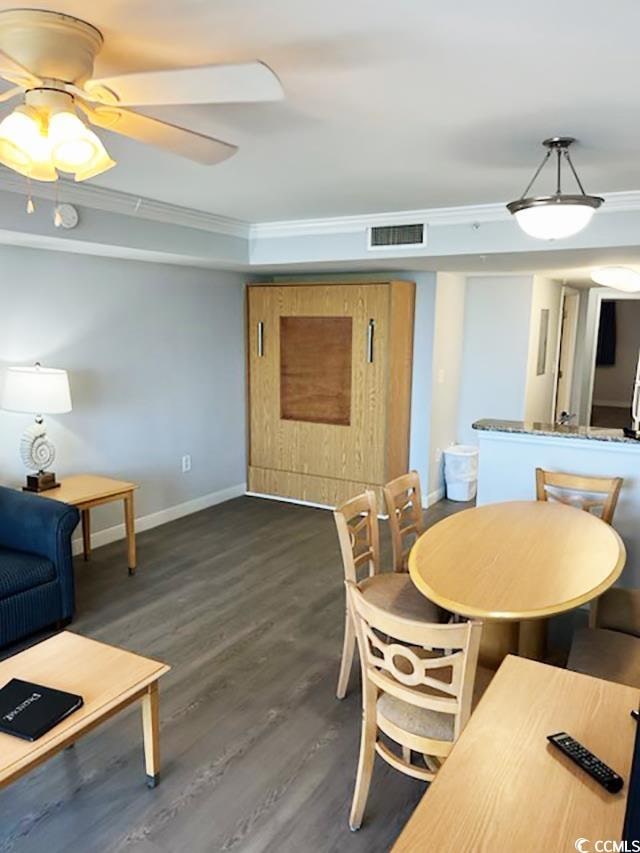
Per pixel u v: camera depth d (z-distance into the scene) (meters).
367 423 5.25
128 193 3.59
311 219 4.39
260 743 2.43
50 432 4.08
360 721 2.57
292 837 1.98
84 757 2.33
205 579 3.96
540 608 1.92
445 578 2.15
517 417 5.96
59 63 1.54
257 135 2.43
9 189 3.16
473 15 1.47
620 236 3.47
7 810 2.08
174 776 2.24
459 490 5.84
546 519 2.83
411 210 3.99
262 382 5.73
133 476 4.75
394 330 5.09
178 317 4.99
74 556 4.29
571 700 1.43
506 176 3.07
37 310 3.92
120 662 2.15
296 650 3.12
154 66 1.81
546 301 6.30
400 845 1.04
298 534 4.85
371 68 1.79
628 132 2.34
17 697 1.89
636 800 0.88
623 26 1.51
